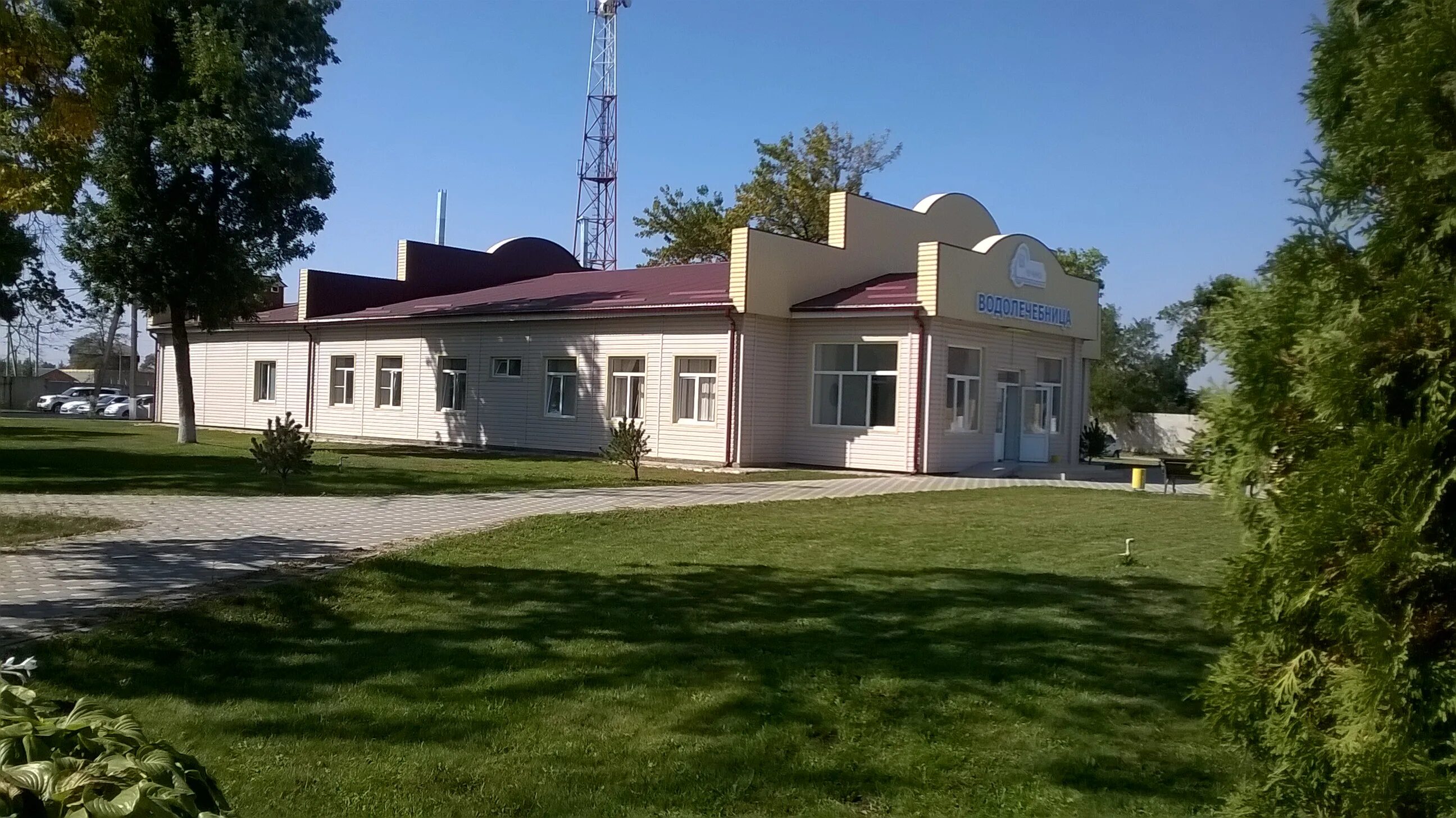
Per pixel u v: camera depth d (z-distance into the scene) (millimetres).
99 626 6855
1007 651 6699
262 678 6027
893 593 8578
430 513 13352
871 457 23484
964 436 23984
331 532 11406
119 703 5520
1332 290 3291
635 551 10477
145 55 23141
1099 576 9547
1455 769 2920
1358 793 3000
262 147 24031
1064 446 27906
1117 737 5215
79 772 2023
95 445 25953
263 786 4422
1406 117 3135
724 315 23984
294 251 26578
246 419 36875
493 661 6355
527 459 24734
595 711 5469
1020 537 12148
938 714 5480
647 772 4648
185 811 2041
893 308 22812
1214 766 4836
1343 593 3051
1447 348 2984
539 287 33031
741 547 10914
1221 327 3582
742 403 23750
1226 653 3713
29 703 2430
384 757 4781
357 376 33125
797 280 24688
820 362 24531
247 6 24547
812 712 5473
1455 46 3045
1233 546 11617
